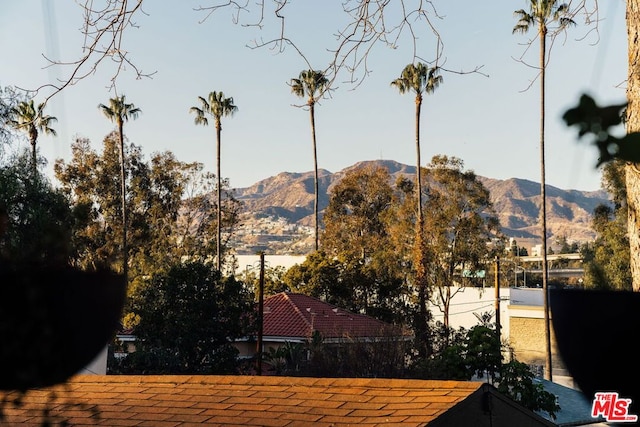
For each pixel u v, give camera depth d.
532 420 7.71
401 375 22.45
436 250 35.38
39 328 1.88
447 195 35.88
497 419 7.25
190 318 22.52
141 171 39.38
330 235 43.75
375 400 6.96
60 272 1.97
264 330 27.59
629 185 1.70
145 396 7.41
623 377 1.52
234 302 23.66
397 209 37.34
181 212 41.78
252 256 46.62
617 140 1.08
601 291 1.58
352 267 36.03
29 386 1.92
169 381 7.85
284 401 7.09
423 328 31.62
